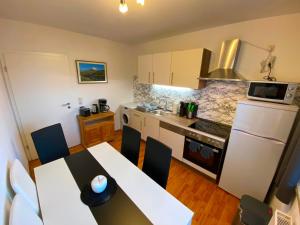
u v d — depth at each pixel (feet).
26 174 4.35
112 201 3.84
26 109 8.45
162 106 11.74
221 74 7.15
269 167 5.53
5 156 4.11
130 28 8.38
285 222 3.59
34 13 6.46
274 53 6.24
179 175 8.13
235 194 6.70
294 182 3.94
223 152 6.84
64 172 4.87
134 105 12.78
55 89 9.30
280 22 5.95
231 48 7.01
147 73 10.80
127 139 6.52
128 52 12.80
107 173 4.86
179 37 9.52
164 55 9.36
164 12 6.10
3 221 2.75
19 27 7.54
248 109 5.64
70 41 9.39
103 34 9.79
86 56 10.34
